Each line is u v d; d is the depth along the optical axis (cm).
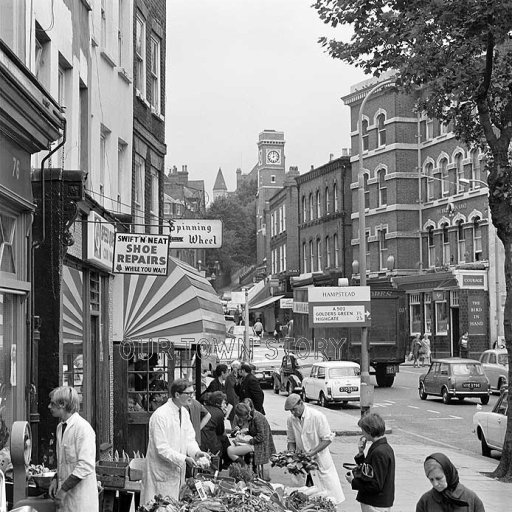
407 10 1886
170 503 923
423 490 1794
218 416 1541
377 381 4678
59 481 941
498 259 5659
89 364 1712
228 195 19725
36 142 1241
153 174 2675
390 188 6844
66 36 1633
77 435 932
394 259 6756
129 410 2002
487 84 1991
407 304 6581
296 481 1522
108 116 2048
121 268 1655
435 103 2130
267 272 11325
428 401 3944
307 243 8581
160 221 2455
